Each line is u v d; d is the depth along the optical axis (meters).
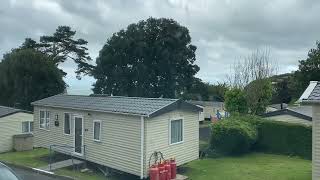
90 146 20.66
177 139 19.55
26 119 29.30
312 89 15.11
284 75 66.81
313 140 14.21
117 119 19.03
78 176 19.17
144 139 17.83
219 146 24.25
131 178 18.91
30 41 58.78
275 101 64.62
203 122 59.00
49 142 23.88
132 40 55.16
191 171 19.83
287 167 20.59
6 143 27.91
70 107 21.81
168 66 55.53
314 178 14.19
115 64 56.03
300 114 27.97
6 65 47.09
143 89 55.22
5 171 9.98
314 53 52.47
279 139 24.84
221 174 19.11
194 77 60.91
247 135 23.95
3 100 46.88
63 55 60.50
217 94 66.94
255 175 18.78
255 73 48.03
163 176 17.50
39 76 46.94
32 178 19.03
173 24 57.06
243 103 29.80
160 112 18.16
